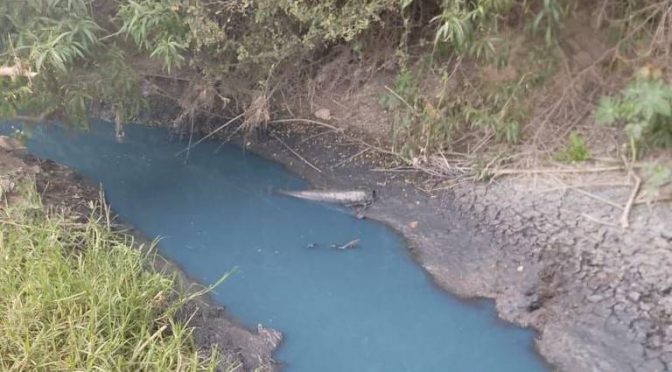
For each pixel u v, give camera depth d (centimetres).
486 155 512
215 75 585
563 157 489
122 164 592
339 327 425
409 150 537
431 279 454
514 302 426
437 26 518
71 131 582
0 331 350
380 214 512
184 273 465
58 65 447
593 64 506
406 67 550
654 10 484
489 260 454
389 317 430
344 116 603
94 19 502
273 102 623
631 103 449
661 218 432
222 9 532
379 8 521
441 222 491
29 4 453
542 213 465
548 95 514
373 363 399
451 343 410
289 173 572
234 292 452
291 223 516
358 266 471
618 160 473
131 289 387
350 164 561
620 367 374
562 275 428
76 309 365
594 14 502
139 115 638
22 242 408
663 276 406
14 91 474
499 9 459
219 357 388
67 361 338
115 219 512
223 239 501
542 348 398
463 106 527
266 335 414
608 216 446
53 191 523
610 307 402
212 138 618
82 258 412
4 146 555
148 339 356
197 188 561
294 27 558
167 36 506
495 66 505
